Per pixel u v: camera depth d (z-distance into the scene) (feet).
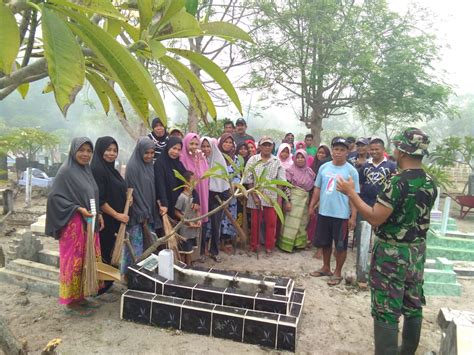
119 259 11.12
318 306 12.12
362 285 13.55
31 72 2.94
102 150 11.45
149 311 10.27
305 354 9.39
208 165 16.14
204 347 9.39
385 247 8.30
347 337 10.33
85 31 2.59
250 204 16.97
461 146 35.50
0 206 24.16
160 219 13.41
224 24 3.50
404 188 7.87
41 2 2.65
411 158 8.16
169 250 11.39
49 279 12.35
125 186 11.93
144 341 9.53
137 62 2.60
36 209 24.71
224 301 10.25
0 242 17.38
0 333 4.36
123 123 22.57
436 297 13.33
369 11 38.29
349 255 18.13
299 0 35.53
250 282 10.94
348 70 36.99
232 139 16.96
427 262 15.08
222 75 3.36
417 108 39.58
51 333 9.73
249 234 18.51
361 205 8.27
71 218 10.07
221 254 17.26
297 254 17.87
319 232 14.44
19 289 12.32
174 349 9.24
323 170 14.52
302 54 38.14
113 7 2.76
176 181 13.79
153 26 3.00
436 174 26.09
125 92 2.64
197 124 27.58
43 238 18.40
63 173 10.25
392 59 38.40
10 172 40.65
